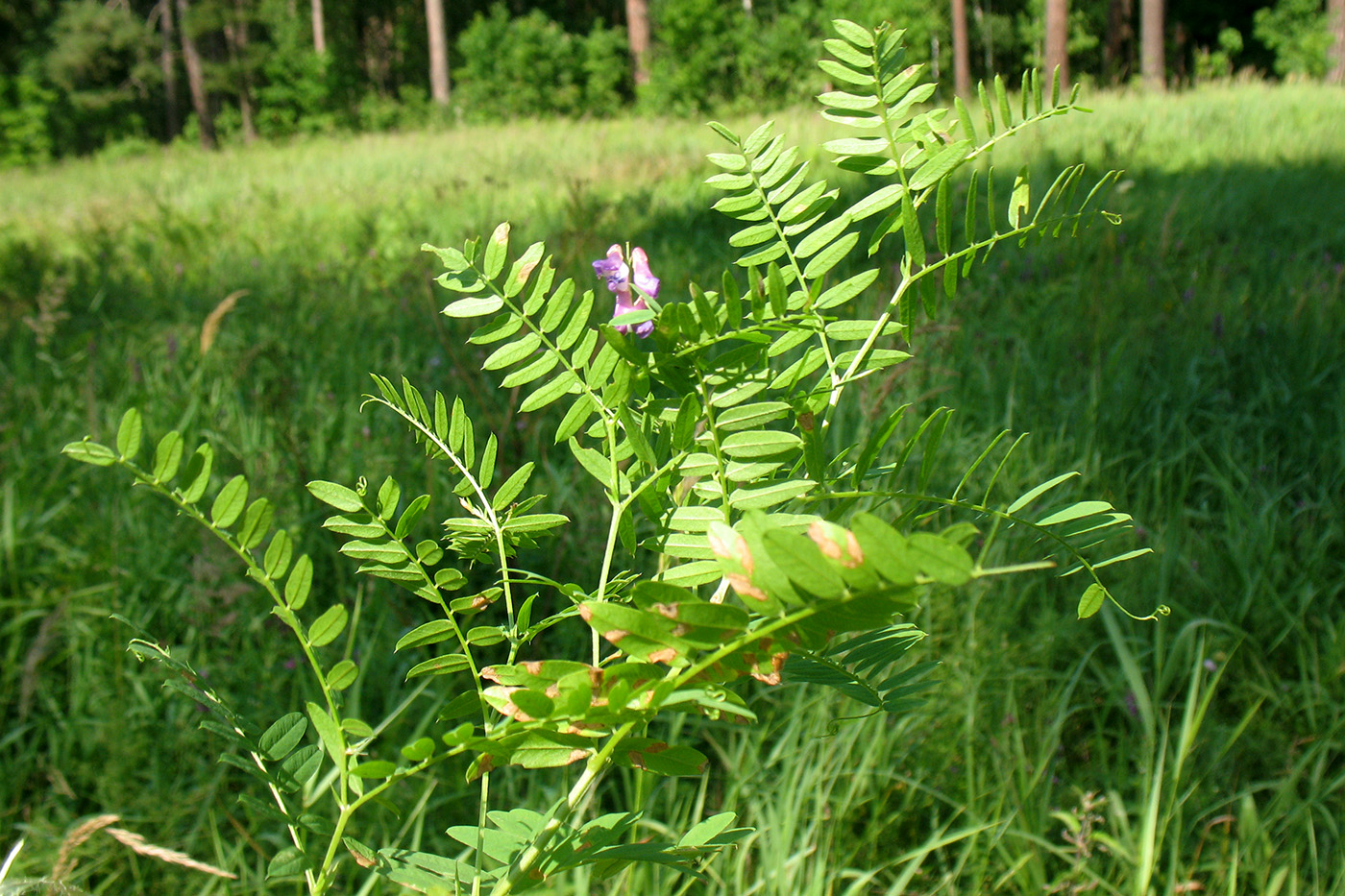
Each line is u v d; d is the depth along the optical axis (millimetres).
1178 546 2848
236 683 2398
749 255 890
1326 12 24281
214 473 3012
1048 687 2535
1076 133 9805
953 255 812
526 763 742
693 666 676
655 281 847
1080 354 4098
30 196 13820
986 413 3617
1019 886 2115
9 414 3678
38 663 2428
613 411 857
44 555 2922
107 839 1979
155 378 3918
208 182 13523
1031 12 29953
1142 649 2621
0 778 2207
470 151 14188
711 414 791
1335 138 9992
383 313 4957
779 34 20062
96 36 32875
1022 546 2773
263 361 4012
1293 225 6230
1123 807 2254
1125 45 27766
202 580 2484
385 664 2531
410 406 926
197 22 31484
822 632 616
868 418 2715
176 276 6324
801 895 2008
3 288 5750
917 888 2111
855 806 2168
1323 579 2814
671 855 829
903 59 861
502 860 876
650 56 22828
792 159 890
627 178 9320
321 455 3189
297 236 7664
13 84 25781
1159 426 3562
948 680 2283
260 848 1994
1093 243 5473
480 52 24031
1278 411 3674
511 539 917
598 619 633
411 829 2146
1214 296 4613
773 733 2398
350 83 27938
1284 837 2195
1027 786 2191
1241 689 2471
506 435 3109
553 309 862
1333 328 4293
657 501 834
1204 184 7543
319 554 2854
